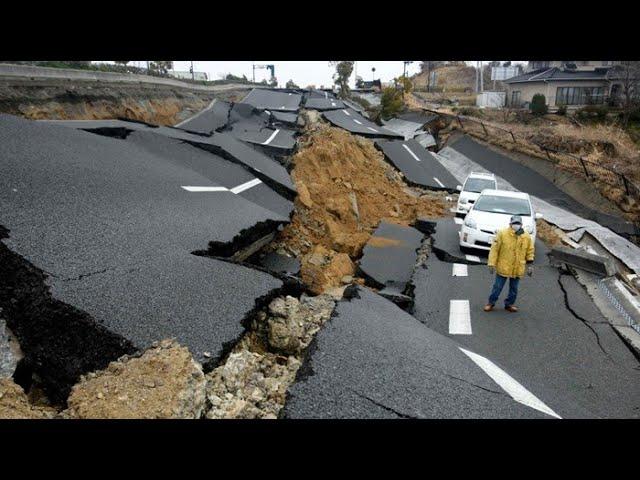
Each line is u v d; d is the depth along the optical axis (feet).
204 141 41.27
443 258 35.55
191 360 11.70
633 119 106.22
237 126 74.13
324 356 14.25
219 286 16.49
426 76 293.02
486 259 34.94
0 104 38.58
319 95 138.72
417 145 81.46
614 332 23.89
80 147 26.58
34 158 22.03
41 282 13.35
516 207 37.76
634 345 22.35
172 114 69.15
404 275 32.19
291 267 29.01
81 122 37.63
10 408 10.17
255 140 60.85
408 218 49.80
